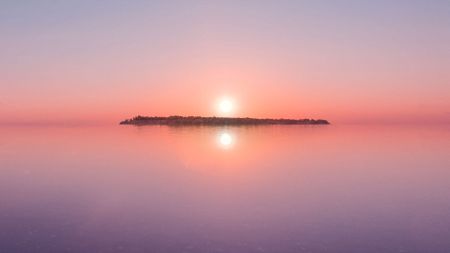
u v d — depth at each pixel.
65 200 18.56
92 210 16.66
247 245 12.47
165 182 23.17
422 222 14.72
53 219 15.35
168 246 12.39
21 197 19.22
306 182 23.02
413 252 11.86
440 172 26.55
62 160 34.06
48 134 81.81
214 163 31.70
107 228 14.18
